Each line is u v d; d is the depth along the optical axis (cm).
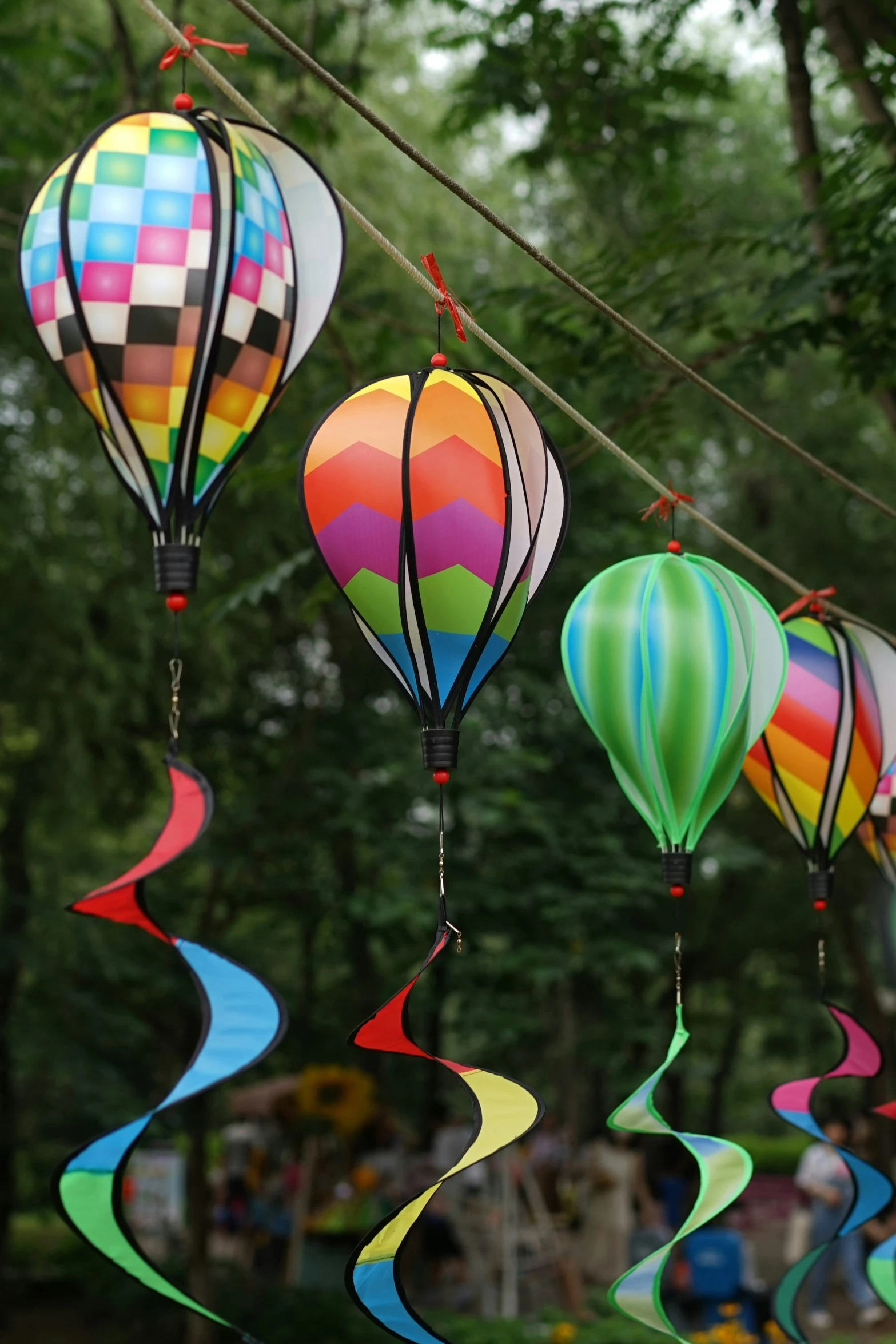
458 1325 1072
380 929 1113
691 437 1040
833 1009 347
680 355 814
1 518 955
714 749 286
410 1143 1475
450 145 946
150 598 1021
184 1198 1653
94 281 215
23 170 792
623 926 1083
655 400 610
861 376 600
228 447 225
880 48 569
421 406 254
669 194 755
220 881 1172
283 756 1155
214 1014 221
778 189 1193
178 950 222
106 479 991
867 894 1398
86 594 1004
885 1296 355
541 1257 1147
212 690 1077
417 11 1055
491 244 1096
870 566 1326
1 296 918
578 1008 1298
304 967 1355
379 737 1118
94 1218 216
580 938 1050
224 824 1105
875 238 564
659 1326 270
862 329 593
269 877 1142
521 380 628
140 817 1265
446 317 700
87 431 956
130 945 1154
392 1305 233
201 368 217
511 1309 1124
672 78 712
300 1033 1312
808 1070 2517
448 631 252
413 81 1081
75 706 1014
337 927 1238
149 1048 1274
